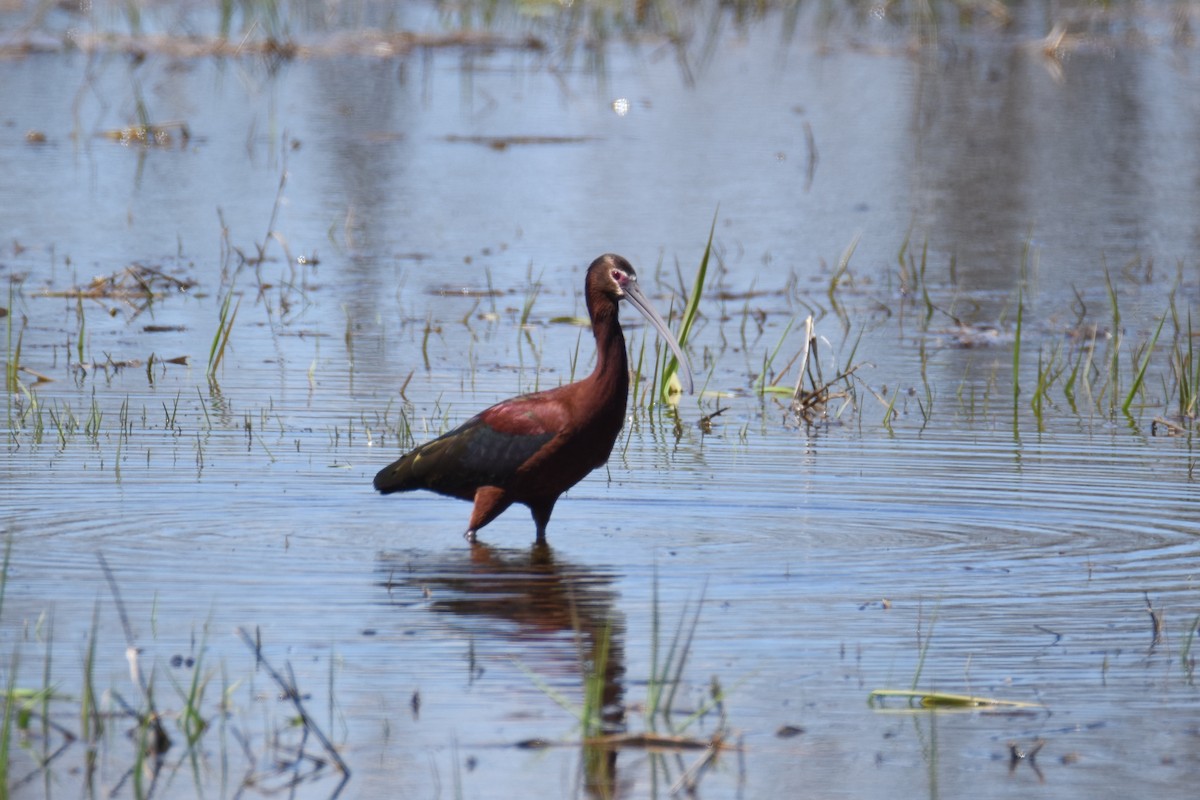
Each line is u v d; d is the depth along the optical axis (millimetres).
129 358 19922
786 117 37188
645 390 19344
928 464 15922
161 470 15273
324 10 49156
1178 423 17562
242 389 18547
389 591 12148
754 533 13680
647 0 48969
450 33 45281
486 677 10531
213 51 42375
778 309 23000
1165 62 43469
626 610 11758
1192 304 22891
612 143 34469
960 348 21109
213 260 25094
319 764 9352
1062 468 15742
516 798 8977
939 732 9859
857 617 11625
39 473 15078
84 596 11852
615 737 9625
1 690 10117
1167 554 13062
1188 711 10148
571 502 14727
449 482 13844
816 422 17766
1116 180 31344
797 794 9062
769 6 52062
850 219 28391
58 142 33219
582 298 23312
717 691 10125
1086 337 21453
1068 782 9234
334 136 34594
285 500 14523
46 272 23969
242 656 10766
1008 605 11875
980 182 31203
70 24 45531
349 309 22594
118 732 9773
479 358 20094
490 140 34281
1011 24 48812
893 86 40562
